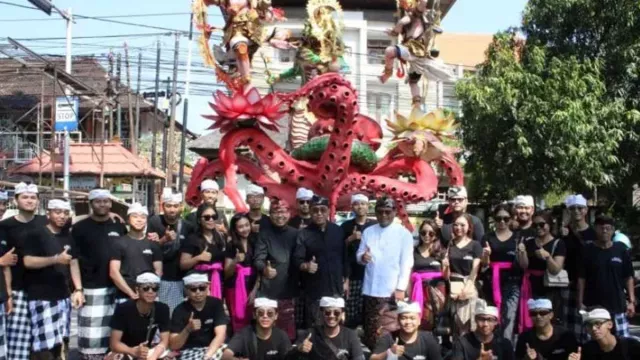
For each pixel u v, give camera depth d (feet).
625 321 29.86
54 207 27.86
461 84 65.46
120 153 84.12
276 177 45.65
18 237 27.50
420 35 49.24
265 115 41.60
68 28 79.51
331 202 42.34
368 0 110.83
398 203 43.86
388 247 29.45
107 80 94.58
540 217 29.81
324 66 48.01
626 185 64.59
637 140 61.11
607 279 29.68
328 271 28.99
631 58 61.21
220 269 29.81
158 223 30.22
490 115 62.75
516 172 63.36
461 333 28.55
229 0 46.19
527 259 29.48
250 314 29.78
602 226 29.86
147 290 25.44
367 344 29.86
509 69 62.54
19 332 27.58
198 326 26.07
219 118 41.93
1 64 76.54
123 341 25.75
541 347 26.04
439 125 45.21
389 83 110.63
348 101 40.60
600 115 60.70
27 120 82.33
